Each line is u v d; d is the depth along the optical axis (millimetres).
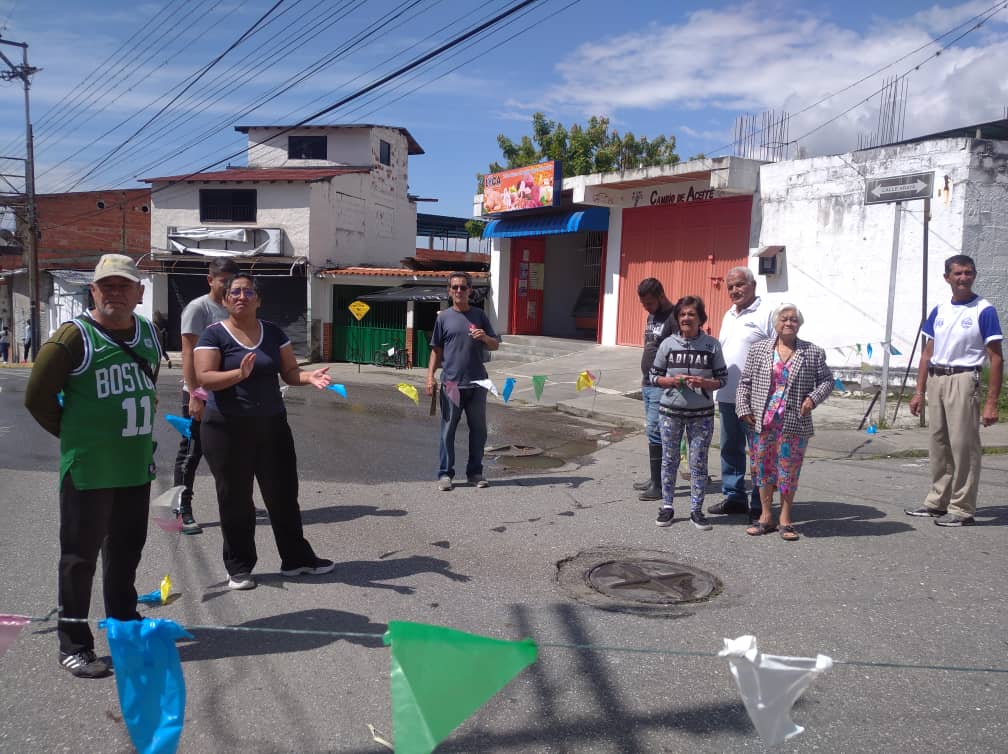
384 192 27172
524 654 2291
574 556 5078
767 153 13875
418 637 2213
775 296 13484
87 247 30859
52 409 3320
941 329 5531
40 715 3121
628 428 10305
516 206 18250
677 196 15523
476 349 6770
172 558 4984
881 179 9586
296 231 23062
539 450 8766
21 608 4168
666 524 5652
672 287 15867
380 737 2994
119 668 2512
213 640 3787
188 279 24719
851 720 3098
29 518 5945
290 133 27125
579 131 28422
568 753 2893
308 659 3594
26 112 25703
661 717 3133
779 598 4348
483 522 5836
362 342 22078
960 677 3438
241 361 4305
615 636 3859
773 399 5215
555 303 20688
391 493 6711
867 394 12047
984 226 11117
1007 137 13867
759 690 2289
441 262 23312
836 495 6398
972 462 5453
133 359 3490
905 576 4637
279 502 4559
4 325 34250
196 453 5504
